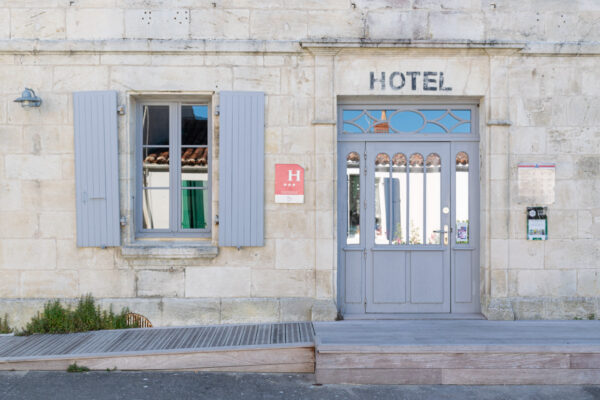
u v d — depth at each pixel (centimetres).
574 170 578
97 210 568
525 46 568
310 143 575
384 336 493
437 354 452
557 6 575
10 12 566
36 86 568
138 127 592
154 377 461
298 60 574
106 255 574
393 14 572
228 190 569
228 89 573
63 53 566
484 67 576
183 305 573
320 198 570
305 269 576
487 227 575
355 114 593
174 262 575
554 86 577
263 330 538
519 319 574
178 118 592
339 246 596
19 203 571
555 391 439
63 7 568
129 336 529
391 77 575
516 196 576
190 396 424
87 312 557
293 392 435
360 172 596
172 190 595
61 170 571
